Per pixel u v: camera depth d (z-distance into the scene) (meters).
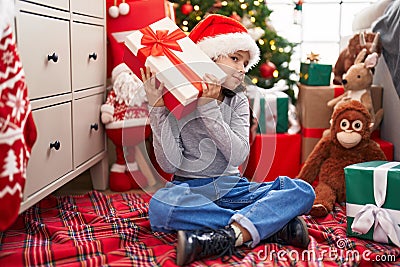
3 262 1.28
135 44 1.48
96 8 2.02
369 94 2.18
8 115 1.12
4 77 1.13
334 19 2.85
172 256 1.30
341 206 1.85
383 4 2.29
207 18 1.54
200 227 1.39
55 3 1.59
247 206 1.44
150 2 2.21
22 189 1.14
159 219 1.43
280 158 2.25
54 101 1.59
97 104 2.07
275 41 2.55
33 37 1.43
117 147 2.14
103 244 1.39
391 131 2.17
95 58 1.98
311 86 2.28
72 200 1.89
